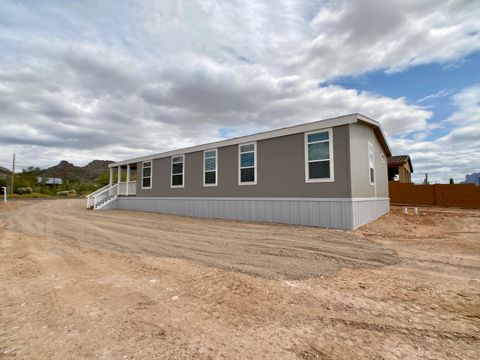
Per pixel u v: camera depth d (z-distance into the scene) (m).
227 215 12.49
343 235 7.74
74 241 7.26
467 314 2.96
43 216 14.05
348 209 8.90
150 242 7.01
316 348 2.28
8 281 4.08
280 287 3.77
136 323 2.73
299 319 2.83
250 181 11.62
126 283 3.95
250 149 11.67
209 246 6.47
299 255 5.58
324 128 9.52
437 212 14.05
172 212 15.51
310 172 9.81
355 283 3.95
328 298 3.39
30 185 50.50
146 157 17.50
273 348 2.27
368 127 11.07
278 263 4.99
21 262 5.17
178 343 2.35
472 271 4.55
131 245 6.67
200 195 13.88
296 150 10.20
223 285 3.85
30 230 9.34
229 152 12.52
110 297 3.43
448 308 3.11
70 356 2.15
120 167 20.50
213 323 2.73
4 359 2.11
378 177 12.83
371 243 6.73
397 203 19.94
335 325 2.70
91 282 4.00
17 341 2.40
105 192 20.44
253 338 2.44
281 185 10.57
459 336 2.50
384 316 2.90
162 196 16.31
